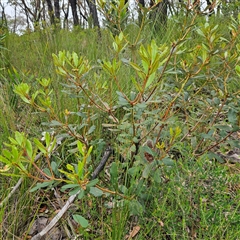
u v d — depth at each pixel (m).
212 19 3.44
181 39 1.33
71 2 11.88
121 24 1.57
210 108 1.68
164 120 1.31
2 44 3.29
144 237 1.28
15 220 1.33
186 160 1.45
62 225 1.42
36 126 2.03
